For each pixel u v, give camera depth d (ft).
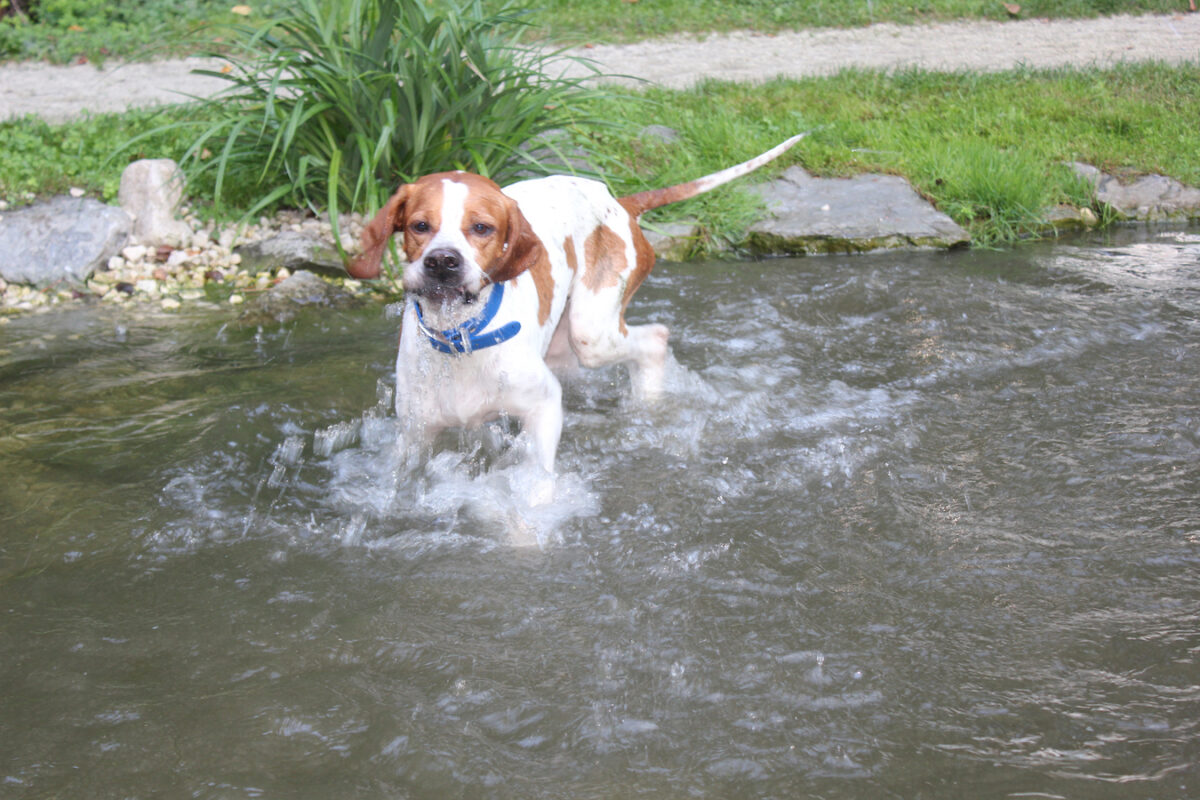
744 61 34.91
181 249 20.02
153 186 20.10
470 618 9.43
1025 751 7.68
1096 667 8.66
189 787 7.28
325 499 11.68
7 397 14.12
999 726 7.96
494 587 9.93
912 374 15.15
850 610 9.51
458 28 20.30
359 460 12.57
